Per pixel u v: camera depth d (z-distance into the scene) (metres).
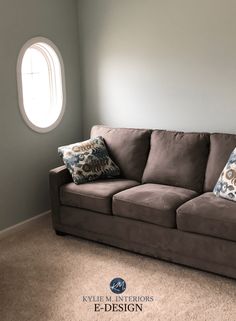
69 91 4.07
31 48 3.74
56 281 2.71
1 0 3.25
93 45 4.02
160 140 3.38
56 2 3.78
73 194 3.22
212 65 3.39
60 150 3.52
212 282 2.62
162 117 3.76
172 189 3.10
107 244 3.15
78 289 2.61
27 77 3.88
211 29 3.33
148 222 2.85
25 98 3.89
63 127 4.05
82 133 4.34
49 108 4.01
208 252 2.60
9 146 3.48
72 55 4.05
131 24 3.74
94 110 4.20
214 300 2.43
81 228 3.26
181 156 3.22
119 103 4.00
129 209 2.90
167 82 3.66
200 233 2.62
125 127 4.02
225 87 3.37
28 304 2.46
